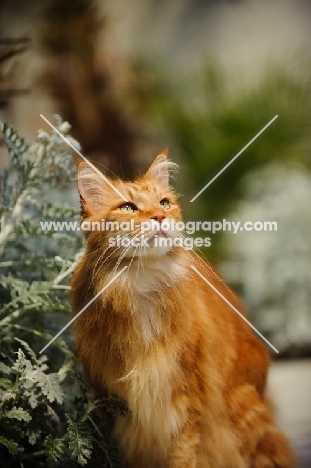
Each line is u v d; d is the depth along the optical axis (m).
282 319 5.44
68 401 2.59
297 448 3.22
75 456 2.45
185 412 2.40
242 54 6.01
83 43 5.48
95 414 2.54
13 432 2.41
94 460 2.63
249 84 5.57
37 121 5.23
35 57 5.44
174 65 5.94
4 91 3.78
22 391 2.54
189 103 5.65
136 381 2.33
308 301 5.56
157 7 6.19
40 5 5.49
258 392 2.82
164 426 2.40
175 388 2.37
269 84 5.36
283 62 5.61
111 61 5.60
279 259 5.59
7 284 2.78
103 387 2.44
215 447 2.59
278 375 4.72
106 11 5.74
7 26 5.37
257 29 6.07
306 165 5.40
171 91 5.65
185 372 2.38
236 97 5.49
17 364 2.36
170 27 6.20
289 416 3.69
